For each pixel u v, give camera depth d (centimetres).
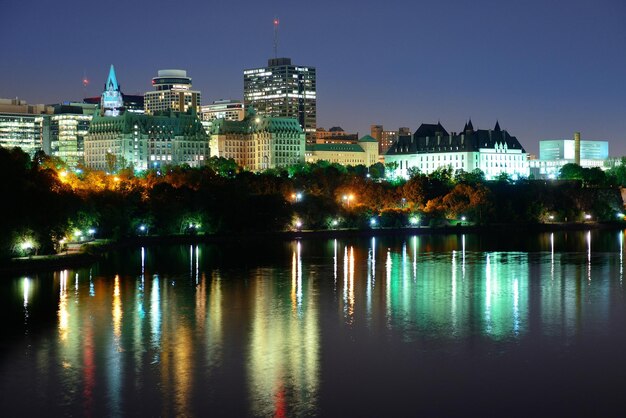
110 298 18312
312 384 11819
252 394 11381
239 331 14975
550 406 11000
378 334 14775
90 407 10875
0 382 11825
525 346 13900
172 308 17212
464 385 11800
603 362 12900
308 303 17938
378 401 11156
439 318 16225
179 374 12238
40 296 18438
